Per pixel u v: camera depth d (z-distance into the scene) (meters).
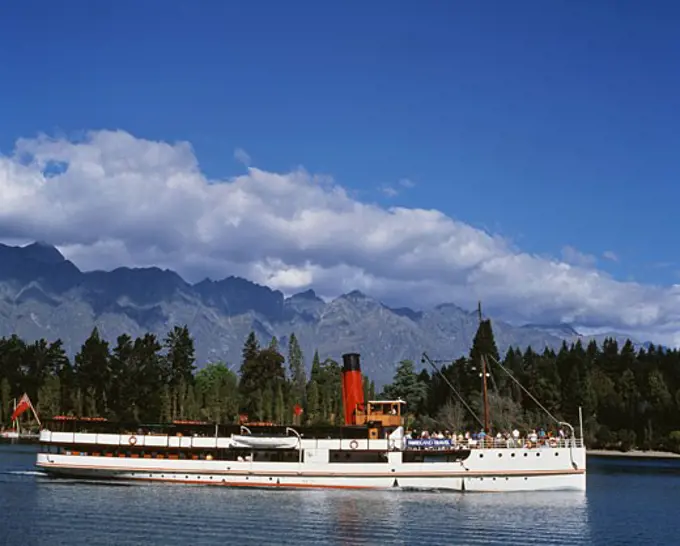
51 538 46.75
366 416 66.44
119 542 46.16
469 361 140.00
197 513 54.12
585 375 155.12
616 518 56.75
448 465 65.00
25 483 65.44
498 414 123.81
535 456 65.75
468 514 55.91
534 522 54.16
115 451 66.12
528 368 159.50
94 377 148.62
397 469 64.88
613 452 142.38
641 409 149.38
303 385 173.25
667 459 129.25
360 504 58.59
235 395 152.12
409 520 53.34
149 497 59.72
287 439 65.19
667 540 49.81
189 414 139.50
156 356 158.38
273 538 47.75
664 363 173.88
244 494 61.72
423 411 145.75
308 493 62.84
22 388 152.12
